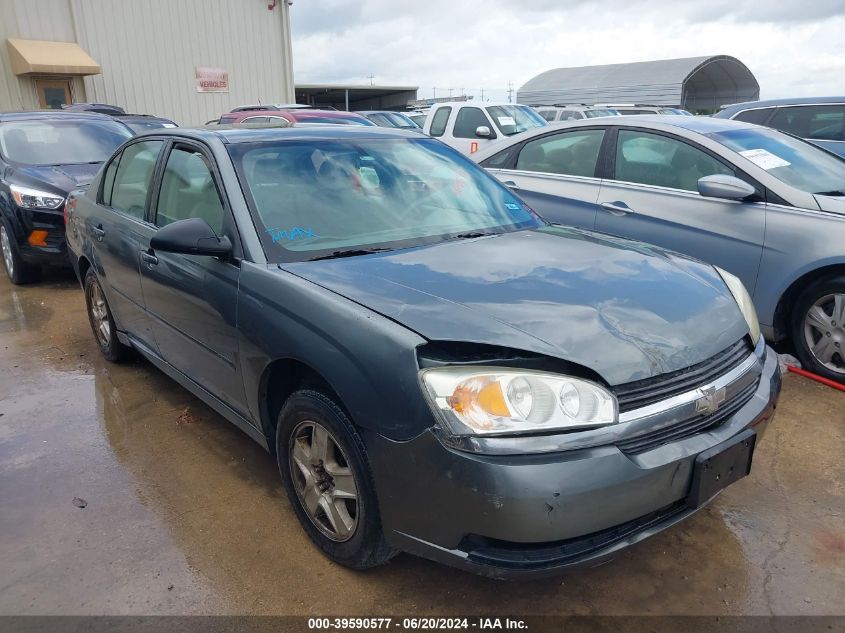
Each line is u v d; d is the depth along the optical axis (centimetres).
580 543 207
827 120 823
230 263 285
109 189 432
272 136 335
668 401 217
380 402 213
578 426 201
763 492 308
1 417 388
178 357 348
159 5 2077
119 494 309
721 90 3744
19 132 758
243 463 336
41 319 580
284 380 273
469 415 198
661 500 213
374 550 237
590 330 221
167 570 257
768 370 266
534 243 307
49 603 241
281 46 2344
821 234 405
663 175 490
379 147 355
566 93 3600
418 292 240
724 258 445
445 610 238
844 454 338
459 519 202
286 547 271
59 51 1903
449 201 339
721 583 250
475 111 1233
